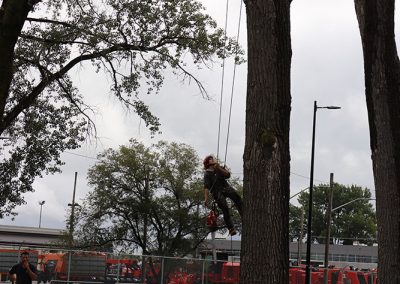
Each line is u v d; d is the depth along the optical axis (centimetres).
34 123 1969
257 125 679
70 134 1997
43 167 2009
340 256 8831
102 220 3944
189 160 4019
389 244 934
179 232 3944
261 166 667
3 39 1056
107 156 3941
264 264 649
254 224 660
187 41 2009
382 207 945
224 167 898
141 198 3906
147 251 3928
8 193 1991
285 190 670
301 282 2833
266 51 689
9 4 1059
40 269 2050
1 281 1961
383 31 969
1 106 1049
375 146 962
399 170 949
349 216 10188
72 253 2106
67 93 1933
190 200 3991
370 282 2942
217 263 2369
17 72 1889
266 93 681
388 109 959
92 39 1866
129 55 1975
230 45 2048
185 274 2311
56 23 1850
